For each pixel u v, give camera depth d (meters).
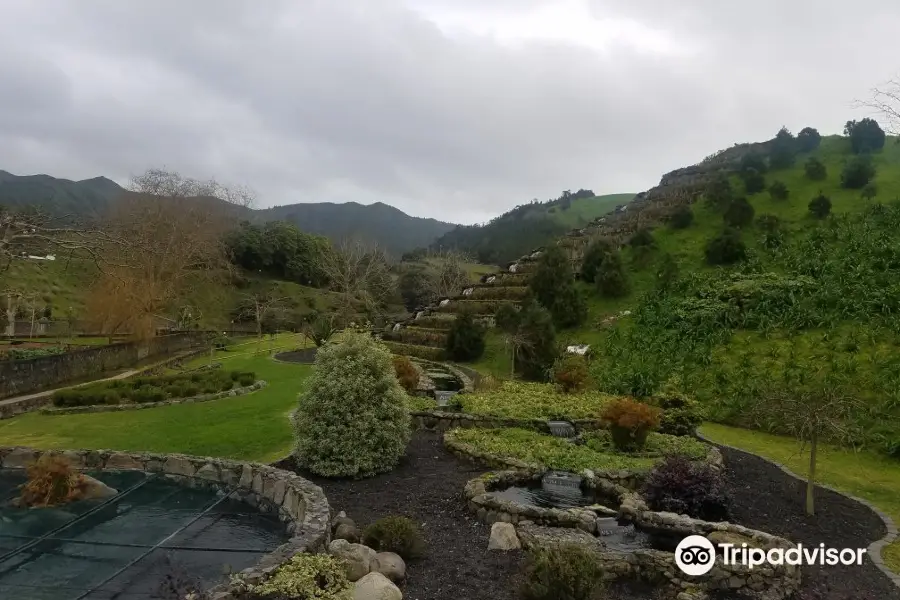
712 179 44.31
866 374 16.84
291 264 72.62
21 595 5.91
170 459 10.20
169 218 39.97
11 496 8.90
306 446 10.91
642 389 18.81
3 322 35.44
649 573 7.21
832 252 25.97
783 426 15.70
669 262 29.41
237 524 8.09
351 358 11.53
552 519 8.45
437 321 35.38
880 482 12.12
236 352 37.72
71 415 15.57
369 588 5.92
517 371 24.59
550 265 30.05
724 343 21.05
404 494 9.98
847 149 42.47
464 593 6.45
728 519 9.20
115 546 7.23
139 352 29.20
